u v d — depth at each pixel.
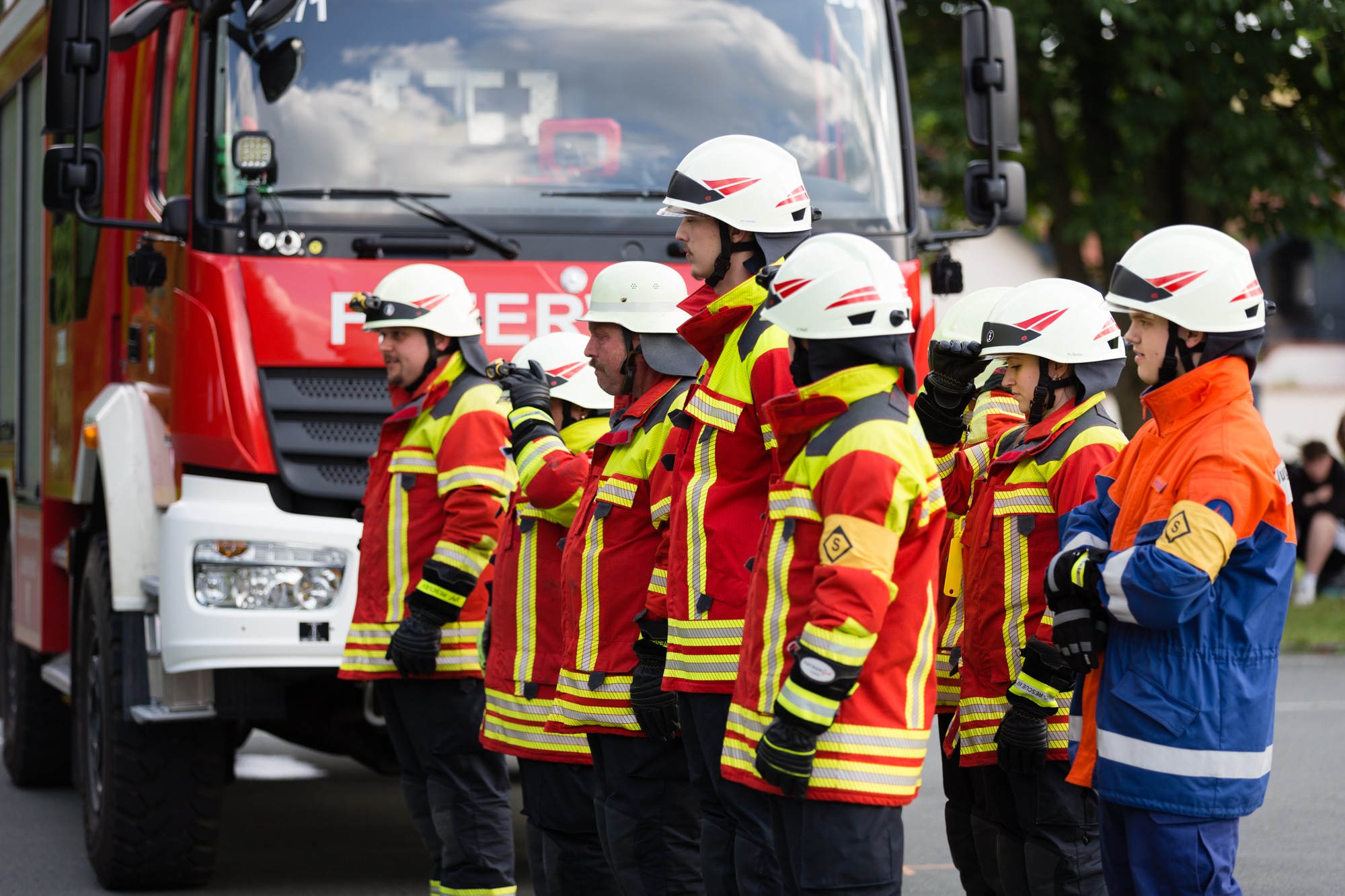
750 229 6.36
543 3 10.52
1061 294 7.00
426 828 8.49
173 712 9.38
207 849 10.27
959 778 7.98
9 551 15.57
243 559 9.27
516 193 10.07
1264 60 21.41
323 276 9.62
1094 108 23.67
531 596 7.79
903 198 10.74
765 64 10.69
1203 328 5.77
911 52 24.30
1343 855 10.68
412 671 7.97
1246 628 5.71
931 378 7.18
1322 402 55.44
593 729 7.21
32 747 14.29
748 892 6.18
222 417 9.40
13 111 15.20
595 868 7.79
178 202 9.85
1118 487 6.08
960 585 7.89
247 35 9.99
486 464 8.04
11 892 10.41
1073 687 6.70
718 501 6.34
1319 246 24.88
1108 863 5.98
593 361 7.38
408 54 10.22
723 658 6.29
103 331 11.69
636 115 10.40
